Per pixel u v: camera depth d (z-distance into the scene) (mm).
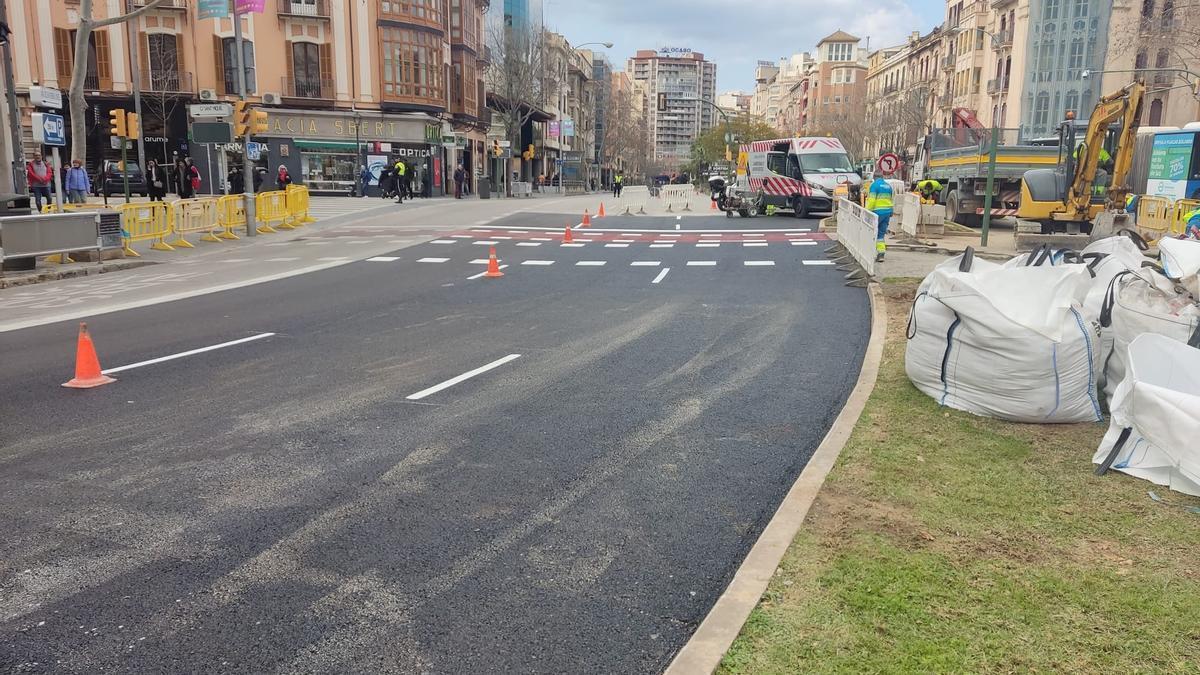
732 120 94312
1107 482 4617
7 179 17219
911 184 34031
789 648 3008
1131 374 4867
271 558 3973
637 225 26266
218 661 3131
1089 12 58656
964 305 5957
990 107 68438
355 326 10211
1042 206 18594
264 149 44750
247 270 16469
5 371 7945
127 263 17266
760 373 7605
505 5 81812
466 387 7199
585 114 112125
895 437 5426
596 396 6879
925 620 3191
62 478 5039
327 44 45250
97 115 43312
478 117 59938
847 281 13492
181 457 5418
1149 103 55625
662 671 3045
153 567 3887
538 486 4883
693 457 5371
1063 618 3209
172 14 42844
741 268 15570
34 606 3537
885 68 101375
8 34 18562
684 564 3895
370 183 46281
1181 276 6434
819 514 4207
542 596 3605
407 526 4332
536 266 16250
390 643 3244
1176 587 3441
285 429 6016
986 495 4441
